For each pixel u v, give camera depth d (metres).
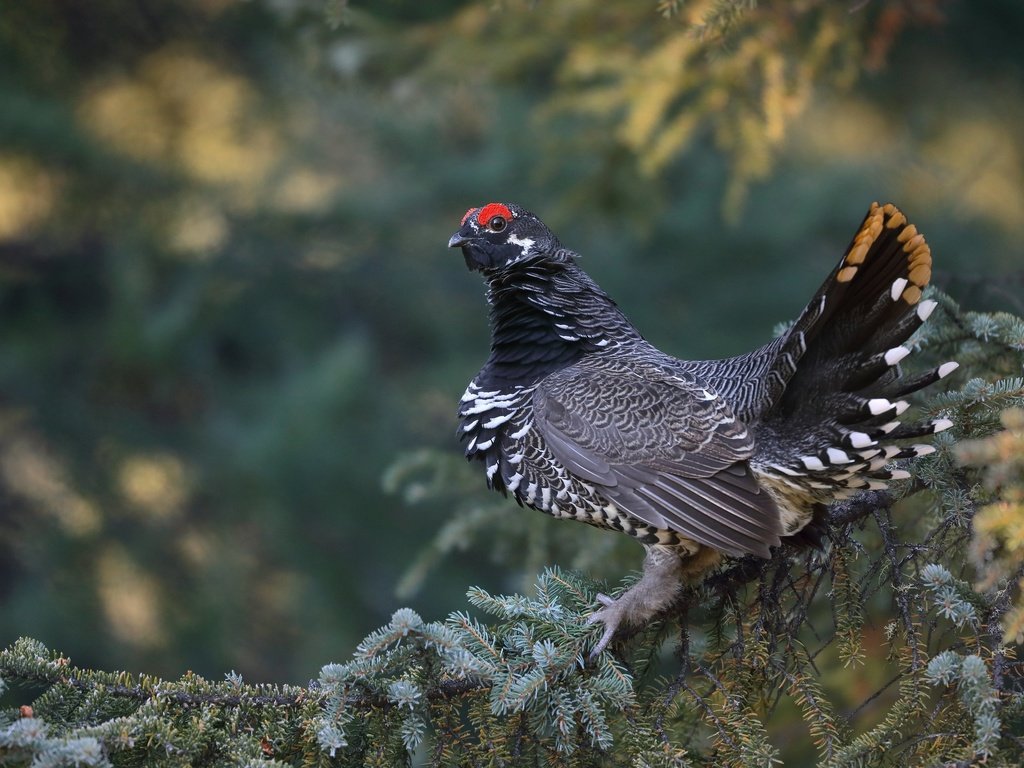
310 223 16.52
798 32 8.96
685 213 15.87
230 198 16.47
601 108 9.16
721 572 6.62
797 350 6.05
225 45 16.97
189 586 15.06
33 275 16.55
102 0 16.19
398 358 17.08
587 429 6.66
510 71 9.91
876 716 8.20
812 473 6.12
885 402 5.80
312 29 10.67
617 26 9.61
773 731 8.16
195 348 15.86
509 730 5.69
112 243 16.44
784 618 6.29
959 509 5.91
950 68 14.98
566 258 7.48
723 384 6.63
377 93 11.34
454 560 14.96
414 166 16.80
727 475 6.35
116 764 5.16
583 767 5.84
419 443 15.69
